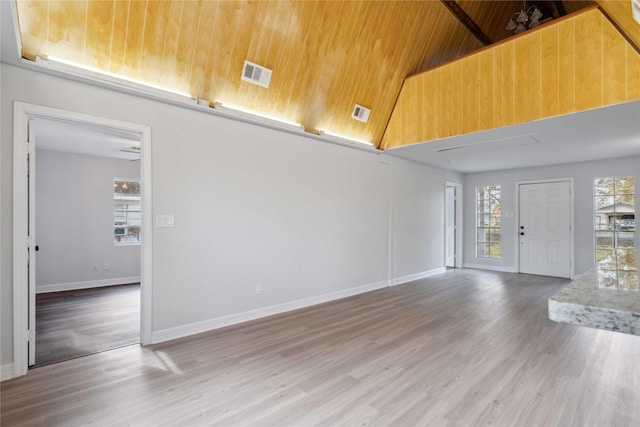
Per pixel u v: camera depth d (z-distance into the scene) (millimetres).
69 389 2264
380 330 3463
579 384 2336
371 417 1963
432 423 1904
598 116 3453
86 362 2680
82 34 2615
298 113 4219
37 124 3707
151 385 2322
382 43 4223
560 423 1896
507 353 2873
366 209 5309
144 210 3051
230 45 3268
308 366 2625
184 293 3279
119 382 2361
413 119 4832
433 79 4559
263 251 3928
